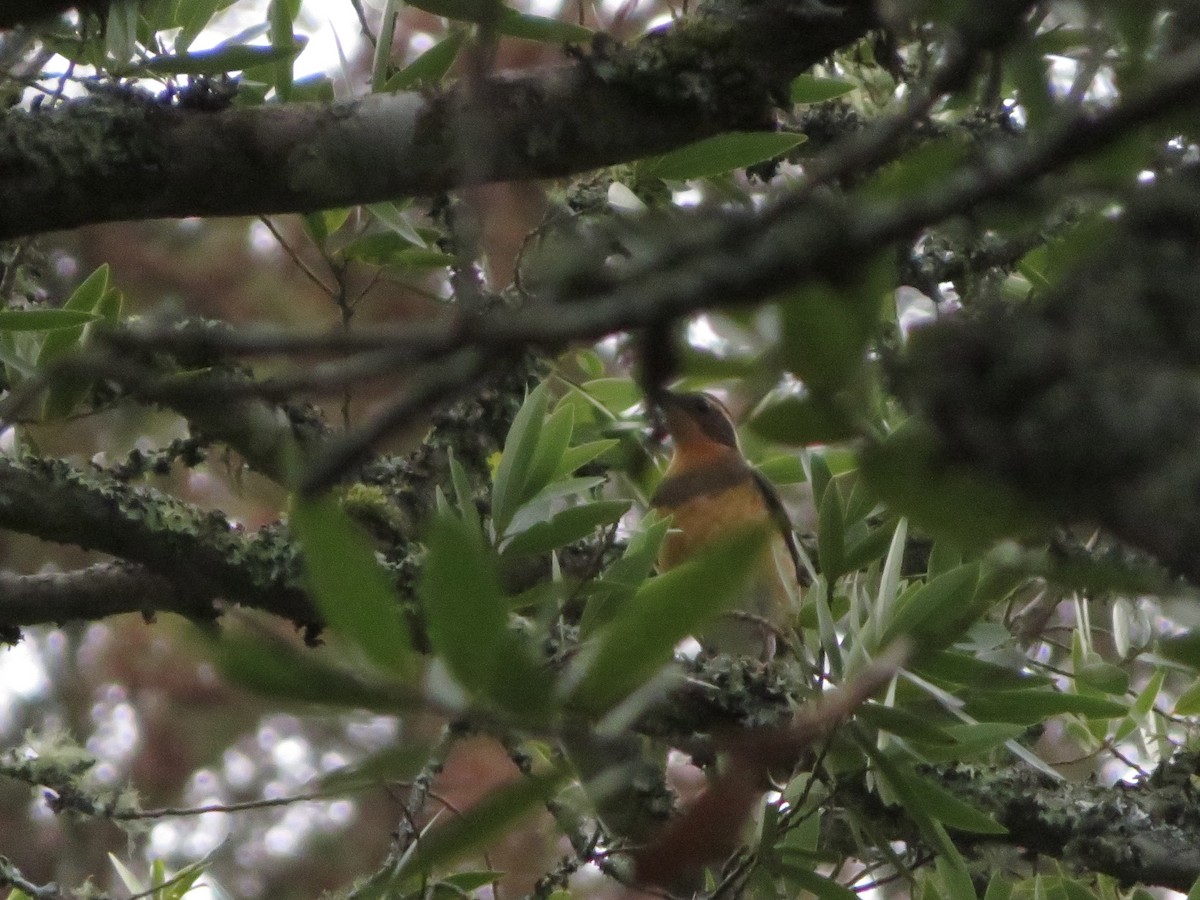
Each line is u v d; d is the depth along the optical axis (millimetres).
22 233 4883
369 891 4855
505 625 2068
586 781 2445
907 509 2268
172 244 13625
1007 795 6746
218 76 5816
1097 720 7105
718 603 2160
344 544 2109
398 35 11023
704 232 2336
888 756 5488
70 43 5660
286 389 2174
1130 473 2123
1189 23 2684
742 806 2184
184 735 14109
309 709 2217
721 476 8734
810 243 2199
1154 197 2326
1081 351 2154
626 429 7258
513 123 4891
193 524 6516
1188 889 6609
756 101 5020
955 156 2354
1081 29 3033
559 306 2266
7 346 6191
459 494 5137
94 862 13516
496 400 7191
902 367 2268
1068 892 6500
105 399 6512
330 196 4977
